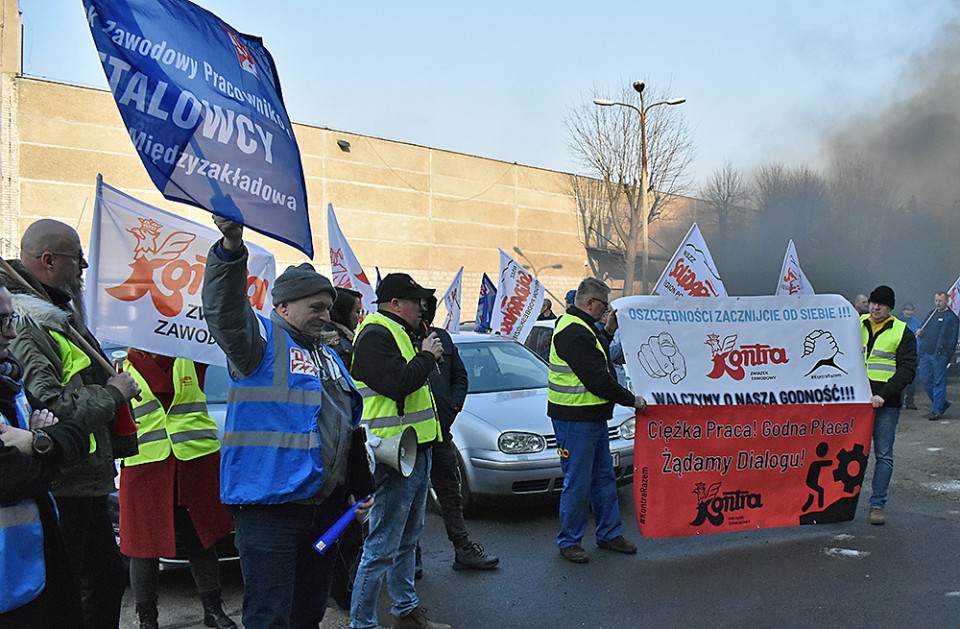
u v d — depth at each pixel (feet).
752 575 16.39
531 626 14.21
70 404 9.64
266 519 9.82
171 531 13.60
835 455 19.06
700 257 23.61
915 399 46.50
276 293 10.50
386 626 14.44
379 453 12.25
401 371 12.86
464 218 107.96
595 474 18.24
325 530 10.36
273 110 9.46
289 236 9.36
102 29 7.67
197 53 8.53
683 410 18.24
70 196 75.77
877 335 21.03
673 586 15.94
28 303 9.97
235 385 10.02
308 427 9.93
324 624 14.58
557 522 21.18
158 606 15.60
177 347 13.91
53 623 8.46
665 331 18.43
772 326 18.94
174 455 13.64
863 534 19.06
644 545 18.81
